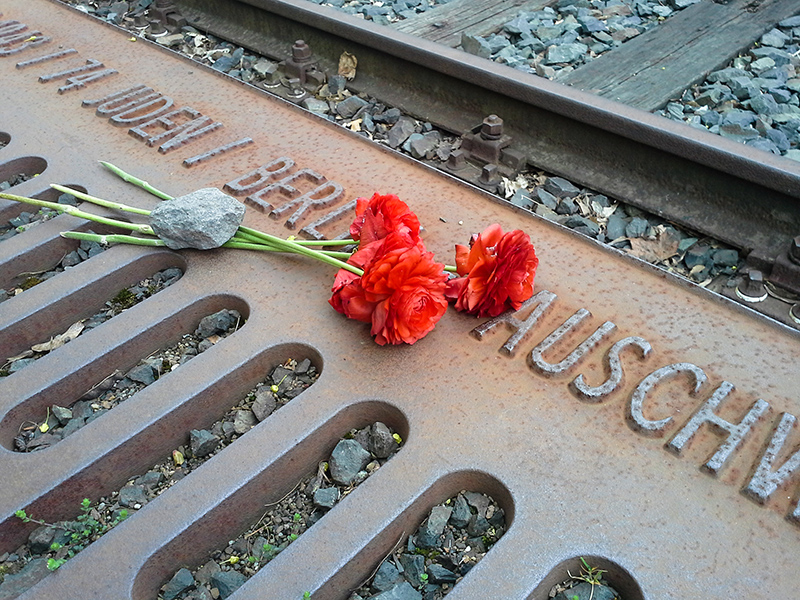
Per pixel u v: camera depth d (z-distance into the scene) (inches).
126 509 18.1
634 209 31.0
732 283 27.3
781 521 16.0
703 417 17.9
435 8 49.0
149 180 27.2
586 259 23.2
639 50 42.9
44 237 24.9
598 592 15.5
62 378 20.2
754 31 44.4
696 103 38.6
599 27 46.4
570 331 20.4
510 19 47.7
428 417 18.3
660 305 21.4
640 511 16.2
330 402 18.8
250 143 29.1
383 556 16.8
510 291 19.9
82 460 17.8
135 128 30.1
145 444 18.8
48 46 38.0
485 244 19.9
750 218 28.2
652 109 37.3
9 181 29.1
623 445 17.6
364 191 26.3
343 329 20.9
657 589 14.9
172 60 36.0
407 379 19.3
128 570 15.6
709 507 16.3
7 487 17.4
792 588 14.8
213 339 22.0
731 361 19.5
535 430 18.0
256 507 17.8
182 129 30.0
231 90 33.2
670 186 30.2
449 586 16.3
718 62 41.3
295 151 28.7
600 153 31.9
